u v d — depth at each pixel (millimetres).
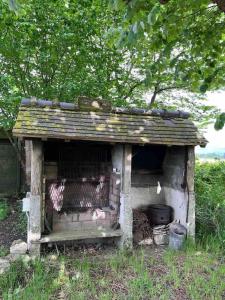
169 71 8539
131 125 5867
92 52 8039
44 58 7246
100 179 6125
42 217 5434
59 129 5160
